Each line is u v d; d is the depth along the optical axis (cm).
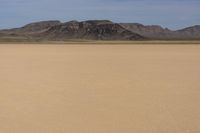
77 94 1834
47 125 1254
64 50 6962
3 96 1786
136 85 2139
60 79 2416
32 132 1173
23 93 1867
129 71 2919
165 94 1838
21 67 3278
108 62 3878
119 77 2517
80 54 5462
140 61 4019
